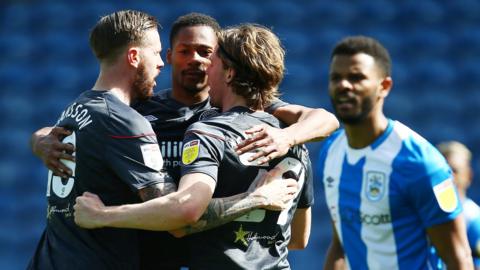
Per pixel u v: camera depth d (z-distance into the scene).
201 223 13.04
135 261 13.77
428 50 57.88
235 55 13.80
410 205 15.73
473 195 49.44
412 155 15.59
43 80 54.84
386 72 15.93
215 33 16.73
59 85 54.56
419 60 57.09
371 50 15.70
